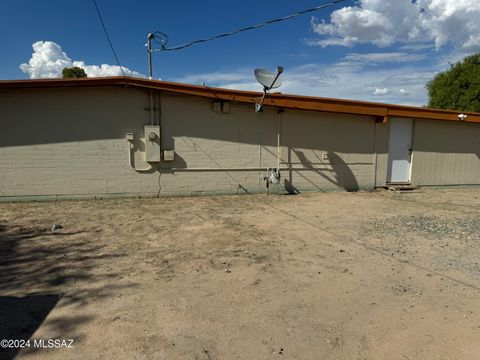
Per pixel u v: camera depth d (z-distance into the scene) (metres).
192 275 4.16
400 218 7.43
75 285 3.84
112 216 7.14
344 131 10.93
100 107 8.63
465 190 12.20
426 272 4.39
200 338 2.88
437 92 24.80
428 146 12.18
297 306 3.45
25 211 7.50
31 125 8.28
